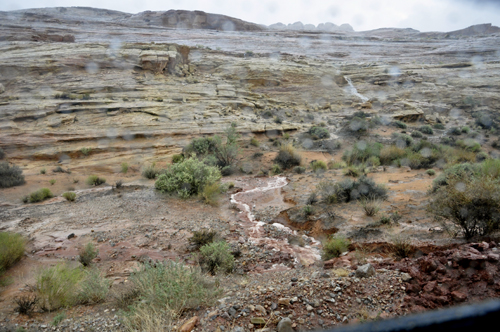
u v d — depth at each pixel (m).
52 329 4.07
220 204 12.90
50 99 32.72
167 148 26.78
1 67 37.66
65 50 45.16
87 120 29.50
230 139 25.75
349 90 54.53
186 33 105.38
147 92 38.41
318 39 114.12
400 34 145.62
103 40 77.12
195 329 3.59
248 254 7.60
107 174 21.73
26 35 58.12
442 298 3.54
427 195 10.98
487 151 28.69
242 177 20.30
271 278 5.70
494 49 73.50
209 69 55.56
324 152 27.80
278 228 9.91
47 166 22.50
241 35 112.69
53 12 140.38
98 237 8.79
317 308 3.78
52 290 4.95
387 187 13.03
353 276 4.61
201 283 4.95
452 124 39.69
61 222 10.27
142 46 50.94
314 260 7.20
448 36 115.75
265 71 52.50
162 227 9.64
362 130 33.16
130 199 13.21
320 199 12.01
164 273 4.90
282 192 14.81
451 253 4.48
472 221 6.19
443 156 21.48
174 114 33.31
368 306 3.78
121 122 29.36
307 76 54.75
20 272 6.54
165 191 14.34
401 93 51.03
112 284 5.75
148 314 3.91
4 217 10.97
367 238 7.70
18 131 25.30
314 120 40.69
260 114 40.56
